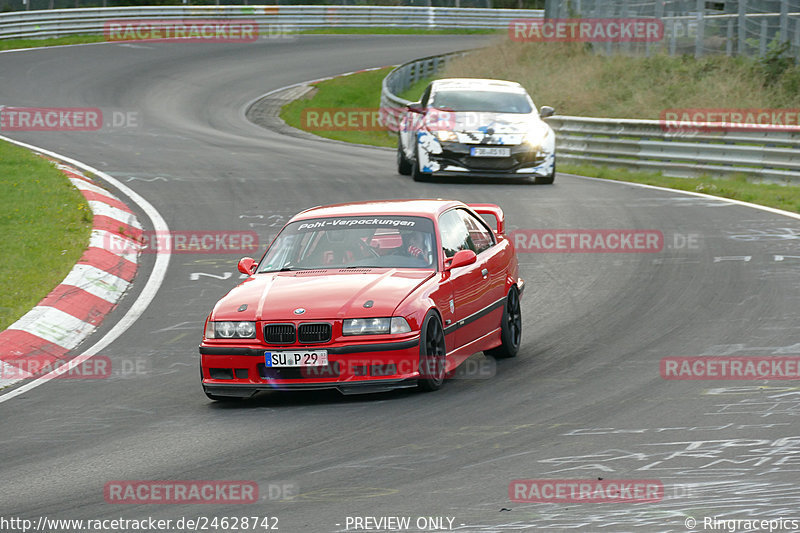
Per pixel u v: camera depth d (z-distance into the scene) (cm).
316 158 8288
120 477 2234
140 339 3775
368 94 13438
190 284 4562
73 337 3841
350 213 3306
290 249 3209
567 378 2964
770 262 4491
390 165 7950
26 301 4066
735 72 10794
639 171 7981
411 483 2080
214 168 7575
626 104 10825
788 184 6994
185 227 5644
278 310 2831
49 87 12181
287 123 11419
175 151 8500
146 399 3009
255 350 2805
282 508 1966
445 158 6775
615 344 3347
